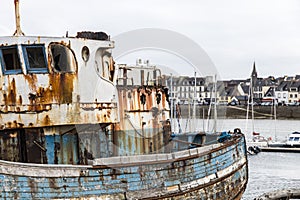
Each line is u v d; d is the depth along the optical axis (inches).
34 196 432.8
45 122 493.7
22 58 483.8
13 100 483.5
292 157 1958.7
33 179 433.4
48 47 494.9
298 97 5703.7
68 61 510.0
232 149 729.6
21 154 500.7
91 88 525.0
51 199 442.6
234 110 4594.0
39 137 506.6
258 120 4338.1
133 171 499.8
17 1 517.0
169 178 536.1
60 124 502.0
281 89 5772.6
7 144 493.7
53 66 499.8
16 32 517.0
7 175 417.7
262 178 1478.8
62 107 502.6
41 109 491.8
